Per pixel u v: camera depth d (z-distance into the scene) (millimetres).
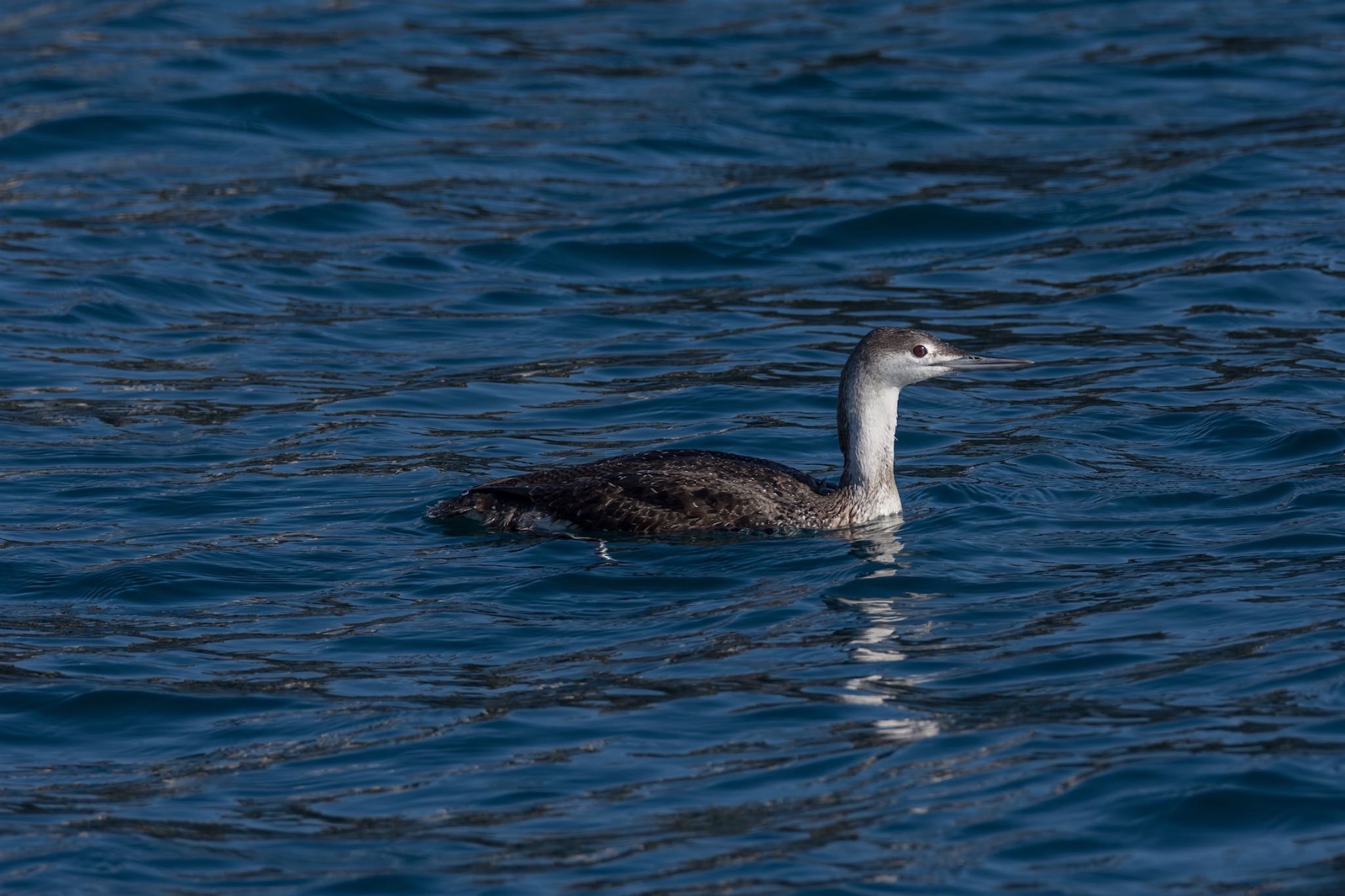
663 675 12242
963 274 23172
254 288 22641
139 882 9633
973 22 34312
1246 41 32625
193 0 34875
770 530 15305
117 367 20000
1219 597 13336
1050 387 19234
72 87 29469
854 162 27281
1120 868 9547
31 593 13938
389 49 32438
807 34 33625
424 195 25938
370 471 16938
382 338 21156
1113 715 11320
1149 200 25250
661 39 33375
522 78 31078
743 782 10625
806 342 20891
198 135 27938
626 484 15312
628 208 25516
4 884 9625
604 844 9945
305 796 10648
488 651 12805
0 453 17234
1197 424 17812
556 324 21703
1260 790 10234
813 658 12508
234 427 18156
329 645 12938
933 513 15750
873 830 10016
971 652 12516
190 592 13961
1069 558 14484
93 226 24312
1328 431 17125
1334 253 22891
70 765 11180
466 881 9586
